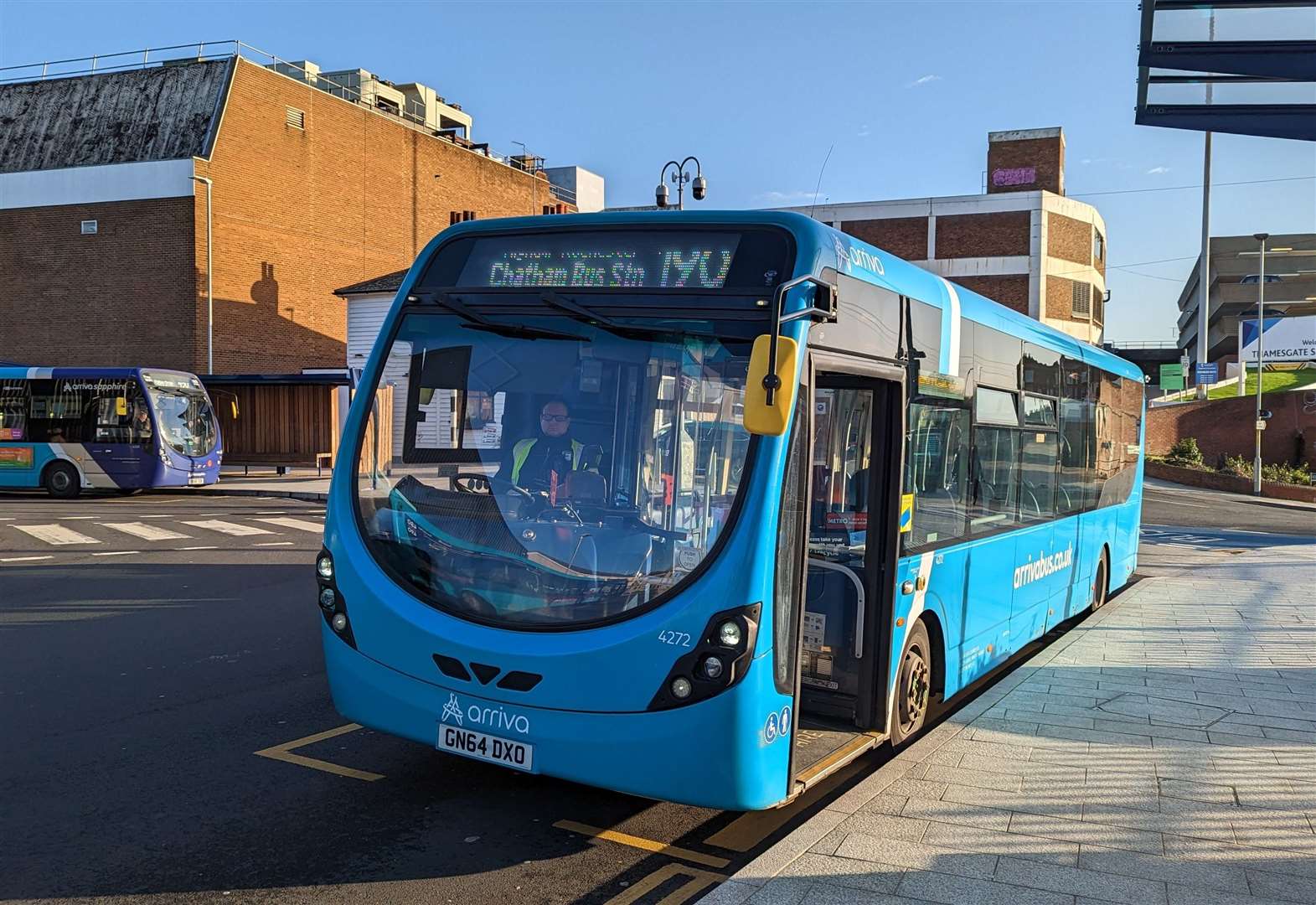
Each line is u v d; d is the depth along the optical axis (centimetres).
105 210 3581
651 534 441
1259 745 615
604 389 470
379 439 513
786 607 441
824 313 447
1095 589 1113
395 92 5956
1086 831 474
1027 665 838
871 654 568
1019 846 454
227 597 1122
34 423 2436
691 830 502
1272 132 1123
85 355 3619
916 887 409
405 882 433
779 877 416
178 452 2458
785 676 441
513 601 453
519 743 435
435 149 4716
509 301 505
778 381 404
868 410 591
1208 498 3728
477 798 534
